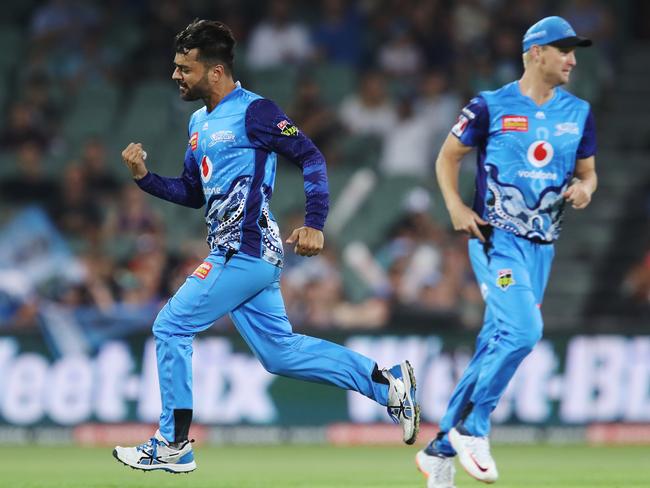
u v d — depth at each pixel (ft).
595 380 139.95
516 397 139.85
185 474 100.68
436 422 139.74
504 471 103.81
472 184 178.40
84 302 154.81
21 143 184.24
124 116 192.13
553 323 168.35
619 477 97.55
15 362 138.92
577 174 77.20
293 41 196.54
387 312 154.40
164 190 73.51
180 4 200.44
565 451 128.88
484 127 74.38
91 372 139.44
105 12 205.57
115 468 107.65
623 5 213.25
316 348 71.26
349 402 139.74
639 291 162.40
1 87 197.57
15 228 167.63
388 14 197.57
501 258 73.41
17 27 210.79
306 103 181.37
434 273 158.61
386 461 117.29
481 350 74.64
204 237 171.53
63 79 197.57
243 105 69.97
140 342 139.64
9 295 157.89
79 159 184.85
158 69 197.98
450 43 194.08
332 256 162.09
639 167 188.75
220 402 138.92
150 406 138.82
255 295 70.95
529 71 74.38
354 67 197.57
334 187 175.11
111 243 163.43
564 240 180.75
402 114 183.73
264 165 69.77
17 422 138.41
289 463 114.62
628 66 203.31
